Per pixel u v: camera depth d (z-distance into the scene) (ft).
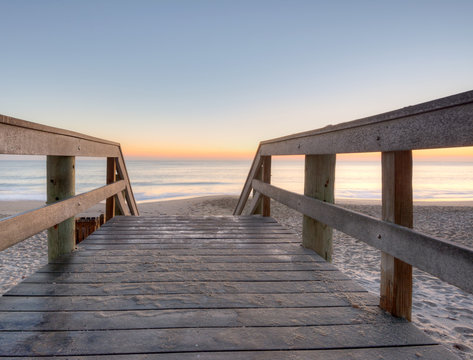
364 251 21.61
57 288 6.21
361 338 4.58
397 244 4.84
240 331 4.74
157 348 4.25
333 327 4.89
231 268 7.59
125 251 8.90
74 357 4.02
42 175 183.52
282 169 364.17
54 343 4.31
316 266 7.80
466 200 77.82
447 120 3.76
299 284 6.65
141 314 5.19
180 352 4.17
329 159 8.30
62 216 7.42
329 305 5.66
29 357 4.00
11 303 5.51
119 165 14.28
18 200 72.90
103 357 4.03
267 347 4.33
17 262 19.08
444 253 3.84
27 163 427.74
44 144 6.42
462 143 3.54
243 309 5.46
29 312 5.18
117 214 15.61
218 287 6.43
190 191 114.42
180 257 8.41
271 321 5.05
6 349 4.16
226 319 5.09
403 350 4.31
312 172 8.70
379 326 4.92
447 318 10.93
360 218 5.97
